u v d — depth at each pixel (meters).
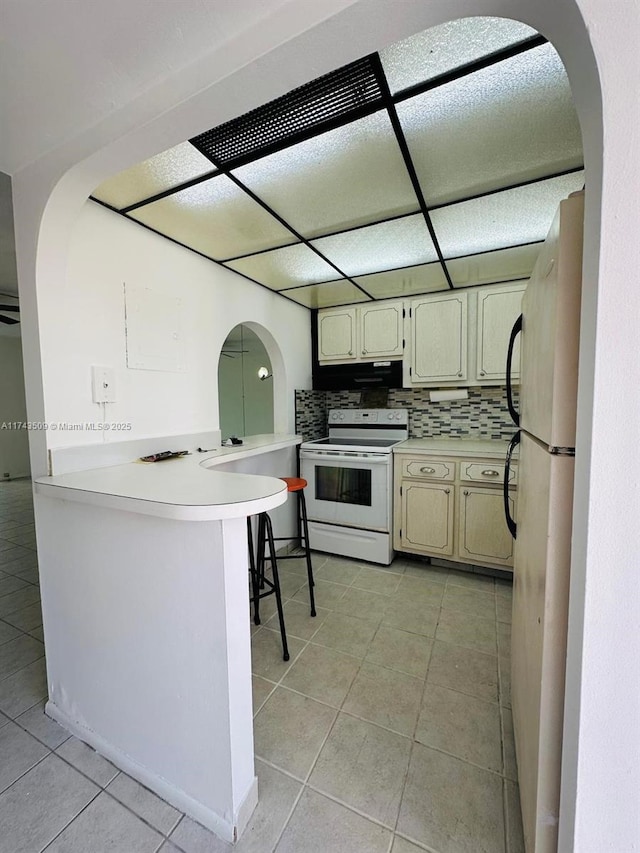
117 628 1.20
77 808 1.11
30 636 1.97
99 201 1.55
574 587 0.66
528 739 0.94
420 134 1.21
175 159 1.32
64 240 1.35
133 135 1.01
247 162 1.34
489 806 1.11
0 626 2.06
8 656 1.80
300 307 3.19
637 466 0.57
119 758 1.24
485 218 1.76
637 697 0.61
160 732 1.14
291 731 1.38
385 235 1.93
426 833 1.04
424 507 2.70
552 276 0.75
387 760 1.26
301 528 3.07
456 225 1.83
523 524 1.17
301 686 1.60
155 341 1.84
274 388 3.04
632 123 0.53
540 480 0.86
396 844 1.02
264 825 1.06
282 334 2.95
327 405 3.63
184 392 2.02
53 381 1.37
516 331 1.33
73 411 1.45
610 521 0.59
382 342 3.06
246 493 1.07
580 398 0.64
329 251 2.11
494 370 2.70
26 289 1.33
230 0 0.74
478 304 2.72
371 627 2.02
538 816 0.78
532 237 1.96
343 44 0.76
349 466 2.84
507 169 1.40
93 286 1.54
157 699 1.14
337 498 2.93
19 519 3.95
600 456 0.59
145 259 1.79
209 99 0.89
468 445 2.76
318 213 1.70
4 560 2.94
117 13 0.79
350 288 2.77
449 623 2.06
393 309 3.00
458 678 1.64
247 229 1.84
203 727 1.06
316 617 2.12
